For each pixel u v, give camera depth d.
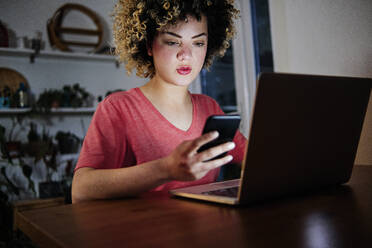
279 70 1.78
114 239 0.47
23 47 2.82
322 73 1.49
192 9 1.01
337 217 0.54
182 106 1.17
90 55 3.04
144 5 1.05
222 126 0.70
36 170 2.97
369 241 0.42
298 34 1.61
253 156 0.59
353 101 0.77
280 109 0.60
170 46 1.03
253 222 0.53
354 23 1.33
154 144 1.08
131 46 1.18
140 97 1.12
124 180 0.73
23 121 2.94
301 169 0.69
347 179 0.85
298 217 0.55
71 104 2.98
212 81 3.02
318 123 0.69
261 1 2.38
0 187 2.75
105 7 3.38
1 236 2.35
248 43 2.50
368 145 1.29
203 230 0.49
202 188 0.81
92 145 0.95
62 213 0.64
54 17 3.10
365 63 1.30
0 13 2.90
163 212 0.62
